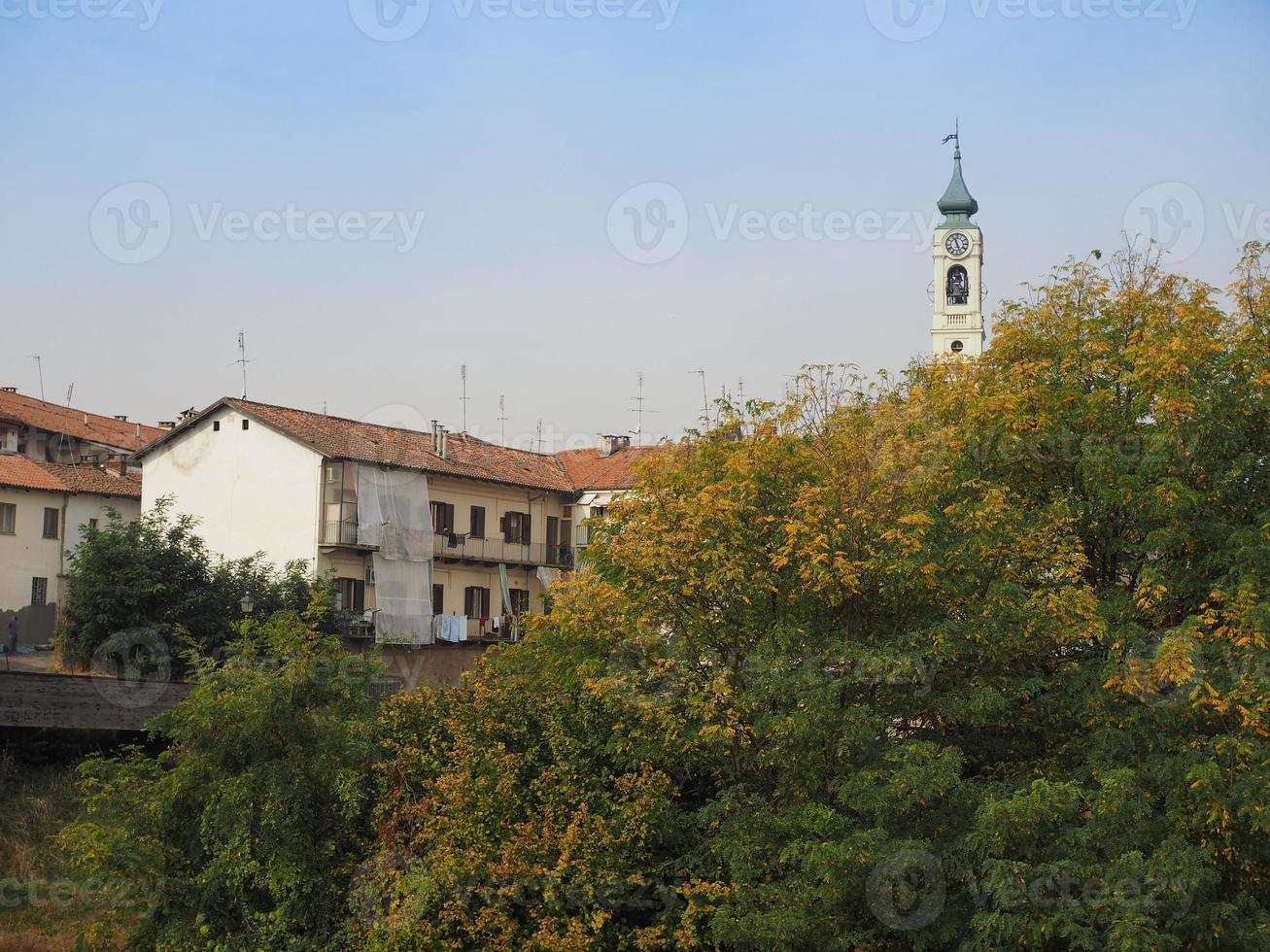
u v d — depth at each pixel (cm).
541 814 2427
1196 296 2531
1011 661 2438
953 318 8575
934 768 2175
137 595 4281
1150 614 2497
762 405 2589
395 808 2498
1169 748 2277
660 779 2425
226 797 2483
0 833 3272
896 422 2542
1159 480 2434
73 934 2916
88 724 3647
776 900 2233
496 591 5772
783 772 2366
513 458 6175
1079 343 2700
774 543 2403
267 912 2512
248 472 5188
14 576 5456
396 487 5262
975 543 2383
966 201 8738
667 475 2541
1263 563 2317
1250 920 2108
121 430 7431
